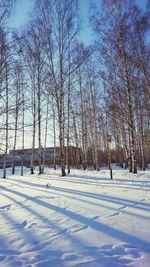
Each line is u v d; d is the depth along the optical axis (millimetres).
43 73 19812
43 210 6785
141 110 22469
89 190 9664
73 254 3893
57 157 36969
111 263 3523
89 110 27469
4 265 3631
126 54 17094
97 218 5723
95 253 3887
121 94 17828
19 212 6773
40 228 5277
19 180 15812
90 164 36469
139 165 33094
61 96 17750
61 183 12523
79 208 6734
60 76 17766
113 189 9609
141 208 6348
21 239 4691
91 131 29828
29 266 3557
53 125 25031
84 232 4863
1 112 12852
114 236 4559
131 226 5027
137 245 4105
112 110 18531
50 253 3988
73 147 34281
